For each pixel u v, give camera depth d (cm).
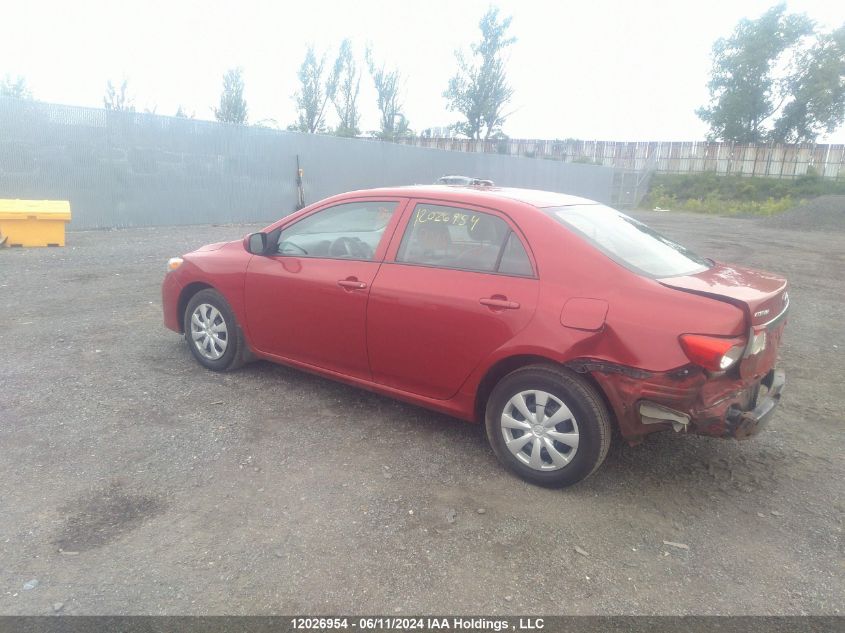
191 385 515
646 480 396
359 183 2330
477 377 398
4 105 1384
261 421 454
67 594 276
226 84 4038
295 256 491
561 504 365
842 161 4366
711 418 338
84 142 1532
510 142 5556
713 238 2055
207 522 332
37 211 1192
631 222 464
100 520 329
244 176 1930
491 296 387
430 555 314
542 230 389
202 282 538
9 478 363
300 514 343
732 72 4838
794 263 1486
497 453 397
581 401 358
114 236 1447
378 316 433
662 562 316
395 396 447
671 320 337
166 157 1716
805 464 425
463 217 418
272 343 505
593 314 354
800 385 589
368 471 392
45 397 475
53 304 753
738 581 304
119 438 418
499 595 288
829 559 323
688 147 4881
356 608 276
